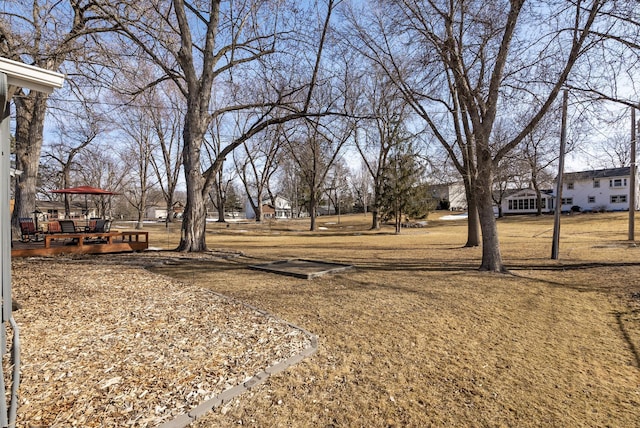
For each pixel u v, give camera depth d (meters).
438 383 3.31
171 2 11.77
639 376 3.49
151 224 38.62
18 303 5.08
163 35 10.98
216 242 18.67
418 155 16.22
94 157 32.16
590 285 7.04
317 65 11.41
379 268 9.14
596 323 4.97
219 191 40.28
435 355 3.89
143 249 12.27
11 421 2.32
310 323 4.81
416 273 8.38
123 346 3.78
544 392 3.18
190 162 11.74
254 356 3.67
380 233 26.38
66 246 10.73
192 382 3.09
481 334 4.53
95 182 38.44
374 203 28.98
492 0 7.94
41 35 10.53
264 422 2.64
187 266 9.25
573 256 11.00
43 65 11.12
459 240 18.83
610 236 19.12
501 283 7.27
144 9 9.97
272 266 9.09
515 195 48.78
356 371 3.49
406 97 9.80
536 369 3.61
